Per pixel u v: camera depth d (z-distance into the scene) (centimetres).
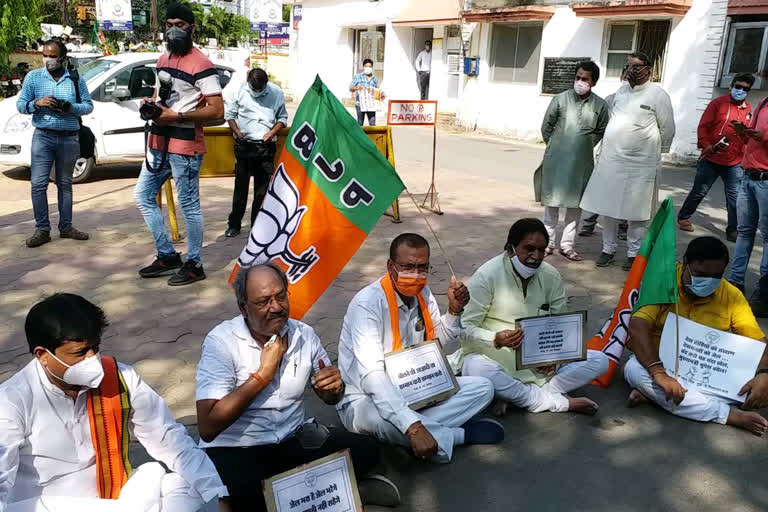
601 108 640
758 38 1185
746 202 542
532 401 378
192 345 451
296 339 281
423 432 301
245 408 264
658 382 375
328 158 374
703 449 353
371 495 300
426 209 868
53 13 2939
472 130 1792
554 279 385
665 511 302
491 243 717
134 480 240
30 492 227
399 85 2139
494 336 366
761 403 369
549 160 657
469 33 1777
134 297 533
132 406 239
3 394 216
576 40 1507
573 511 301
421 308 343
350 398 333
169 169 553
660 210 415
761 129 516
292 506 257
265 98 689
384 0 2127
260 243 383
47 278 569
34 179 643
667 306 394
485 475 326
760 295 535
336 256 382
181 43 523
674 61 1322
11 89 1486
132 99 1009
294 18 2680
